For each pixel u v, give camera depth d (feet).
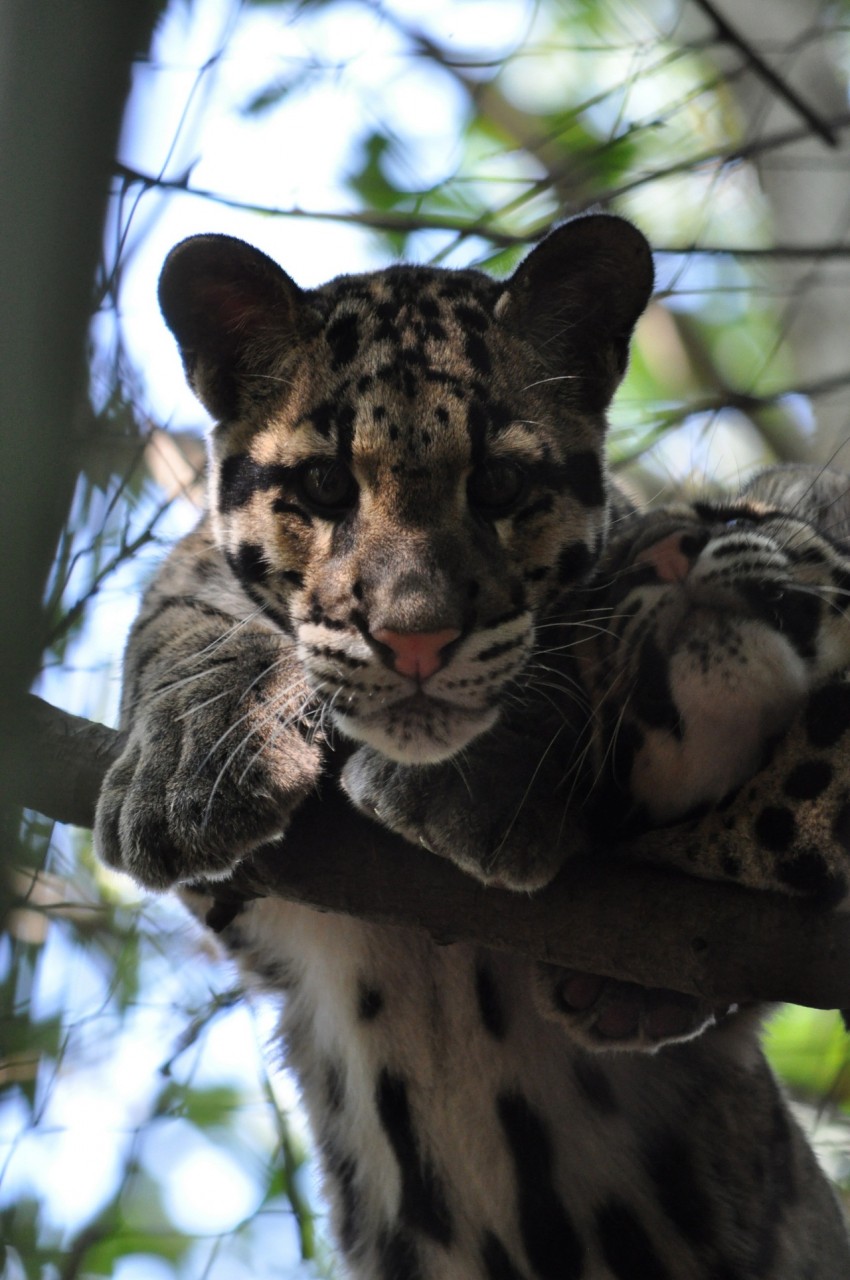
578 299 32.19
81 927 36.78
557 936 25.58
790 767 26.12
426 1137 30.40
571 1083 30.14
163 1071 35.68
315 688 28.17
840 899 25.46
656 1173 30.27
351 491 29.12
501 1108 30.14
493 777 26.48
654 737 27.32
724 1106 30.71
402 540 27.86
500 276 37.83
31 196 16.06
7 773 17.51
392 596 27.02
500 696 28.25
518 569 29.43
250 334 31.19
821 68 48.29
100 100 16.29
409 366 29.71
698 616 27.20
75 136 16.16
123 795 27.45
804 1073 43.98
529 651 29.04
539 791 26.53
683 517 30.96
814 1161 33.99
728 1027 30.53
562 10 52.42
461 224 38.55
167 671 30.01
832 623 28.07
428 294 31.81
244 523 30.60
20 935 30.35
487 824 25.71
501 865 25.40
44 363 16.17
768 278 48.19
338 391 29.71
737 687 26.43
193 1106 39.04
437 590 27.09
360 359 29.99
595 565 31.40
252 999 33.88
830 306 48.42
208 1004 36.83
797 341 49.14
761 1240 30.60
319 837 26.61
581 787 27.99
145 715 28.81
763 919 24.94
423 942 29.66
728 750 26.96
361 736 27.45
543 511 30.01
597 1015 27.35
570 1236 30.22
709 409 41.68
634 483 44.01
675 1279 30.14
